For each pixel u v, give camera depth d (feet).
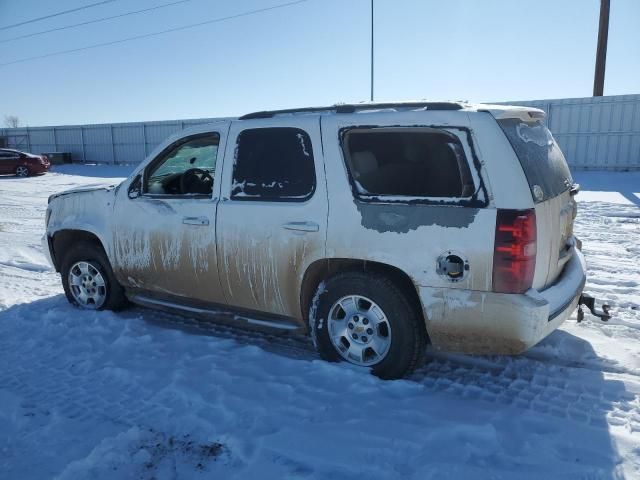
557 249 12.19
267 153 13.32
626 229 30.32
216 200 13.99
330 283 12.49
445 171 11.86
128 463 9.48
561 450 9.50
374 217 11.78
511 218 10.59
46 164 84.12
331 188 12.30
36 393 12.23
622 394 11.52
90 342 14.96
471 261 10.90
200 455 9.69
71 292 17.84
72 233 17.75
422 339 12.05
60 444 10.14
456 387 12.12
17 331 16.10
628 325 15.37
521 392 11.80
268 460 9.39
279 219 12.89
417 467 9.09
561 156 13.92
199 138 14.73
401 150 13.14
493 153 10.84
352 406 11.10
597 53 61.31
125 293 16.96
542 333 10.84
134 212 15.60
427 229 11.27
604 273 21.24
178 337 15.03
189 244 14.43
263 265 13.26
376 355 12.31
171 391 11.94
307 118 12.80
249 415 10.85
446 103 11.54
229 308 14.62
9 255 26.89
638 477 8.72
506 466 9.04
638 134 59.57
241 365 13.14
